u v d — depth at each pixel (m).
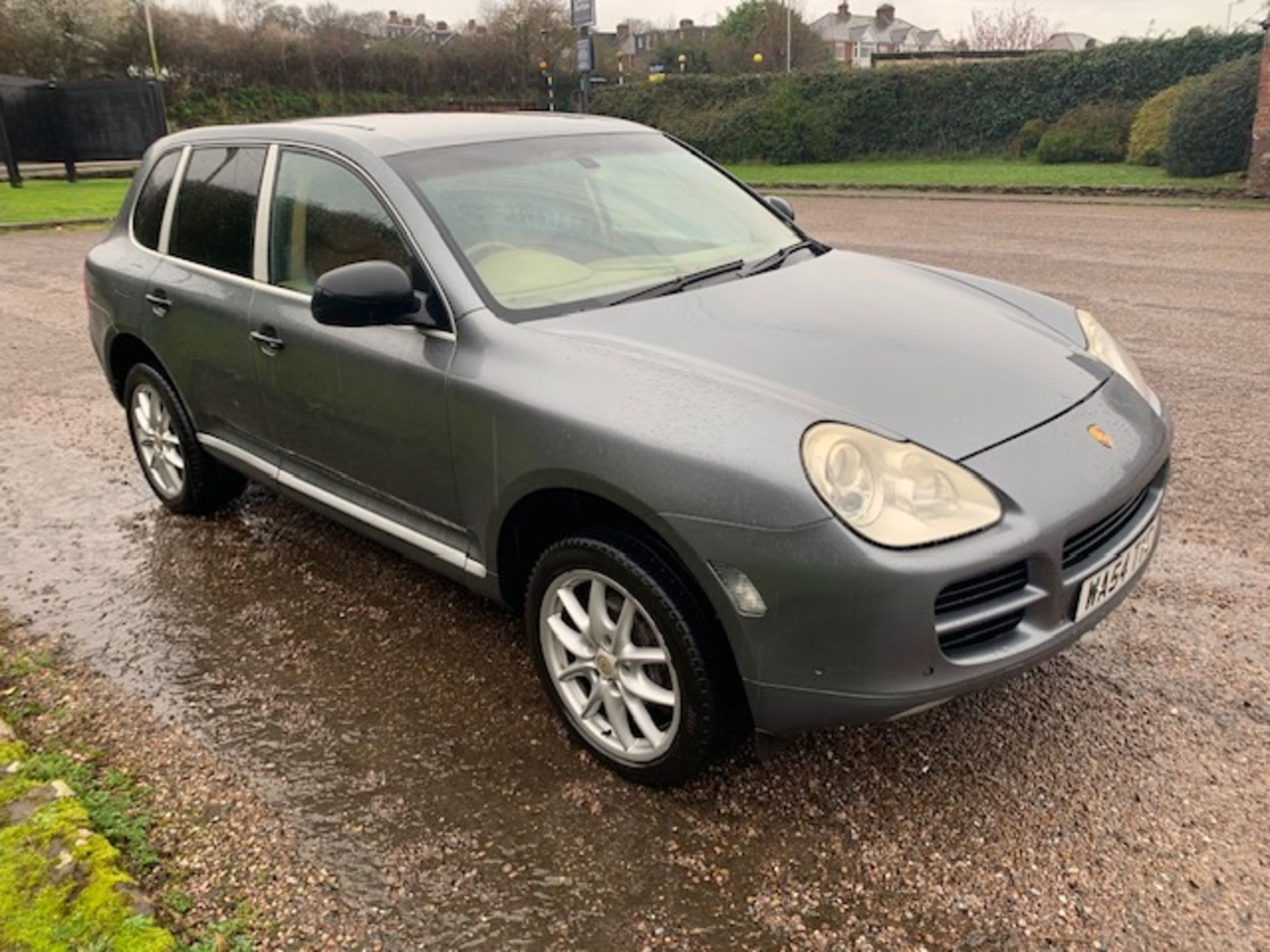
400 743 3.02
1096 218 14.55
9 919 2.26
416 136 3.53
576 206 3.47
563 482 2.66
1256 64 17.84
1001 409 2.61
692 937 2.31
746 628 2.38
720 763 2.88
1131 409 2.90
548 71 38.50
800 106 27.55
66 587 4.03
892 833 2.60
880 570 2.23
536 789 2.81
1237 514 4.32
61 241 14.20
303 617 3.77
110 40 31.94
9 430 5.98
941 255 11.23
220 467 4.49
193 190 4.18
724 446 2.38
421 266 3.09
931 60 29.86
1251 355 6.84
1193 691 3.12
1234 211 14.85
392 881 2.49
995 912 2.34
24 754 2.89
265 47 35.00
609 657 2.77
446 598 3.88
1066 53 24.09
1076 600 2.52
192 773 2.89
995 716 3.03
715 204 3.89
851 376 2.63
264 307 3.65
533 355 2.80
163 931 2.24
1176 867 2.45
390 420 3.19
